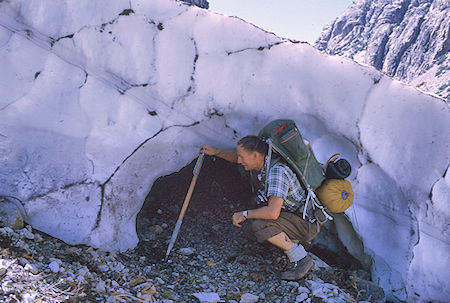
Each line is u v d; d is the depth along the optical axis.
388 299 3.77
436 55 139.00
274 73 3.61
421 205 3.87
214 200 4.25
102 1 3.09
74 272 2.63
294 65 3.63
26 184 2.94
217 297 2.92
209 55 3.42
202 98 3.47
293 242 3.28
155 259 3.30
